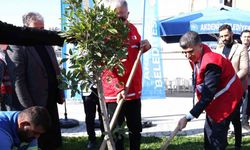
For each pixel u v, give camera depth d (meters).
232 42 5.64
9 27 2.81
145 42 3.36
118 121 3.86
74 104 11.38
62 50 4.51
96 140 5.98
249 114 6.67
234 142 5.77
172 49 15.12
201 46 3.39
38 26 3.92
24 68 4.08
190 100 12.26
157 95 9.38
